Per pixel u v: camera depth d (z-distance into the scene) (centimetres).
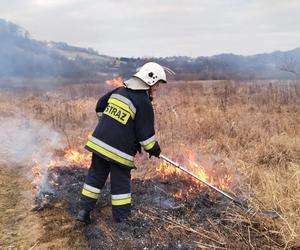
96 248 371
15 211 466
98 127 412
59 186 515
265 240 365
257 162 602
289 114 998
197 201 446
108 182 516
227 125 818
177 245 363
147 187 494
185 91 1659
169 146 691
